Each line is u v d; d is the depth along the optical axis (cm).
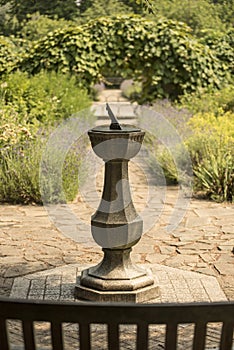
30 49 1313
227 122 958
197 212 731
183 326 387
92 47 1266
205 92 1275
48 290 454
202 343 191
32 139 838
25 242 597
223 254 561
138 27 1266
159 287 444
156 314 183
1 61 1298
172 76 1277
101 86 2636
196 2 2566
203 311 185
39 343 362
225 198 793
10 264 523
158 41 1259
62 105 1143
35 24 2469
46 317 186
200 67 1274
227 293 457
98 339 369
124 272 434
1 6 2380
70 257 548
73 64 1261
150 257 549
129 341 367
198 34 2522
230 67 1308
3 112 881
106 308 183
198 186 852
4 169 809
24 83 1077
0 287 466
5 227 655
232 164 822
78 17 2683
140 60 1277
